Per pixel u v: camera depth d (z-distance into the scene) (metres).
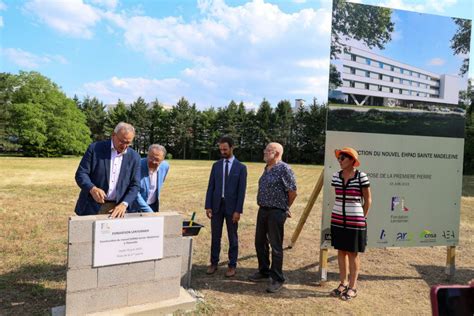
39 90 51.47
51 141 50.59
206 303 3.94
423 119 4.97
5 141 48.28
